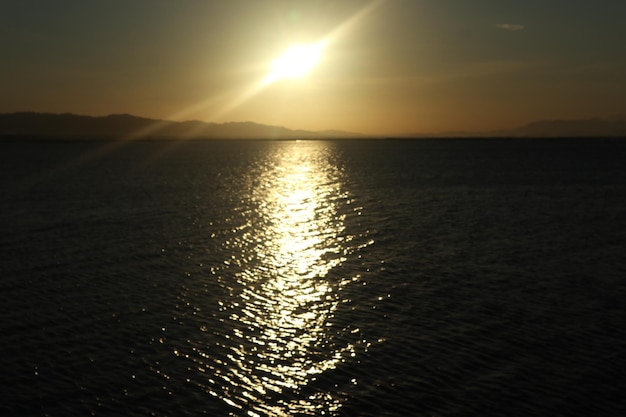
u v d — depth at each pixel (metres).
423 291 35.38
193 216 67.38
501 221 62.78
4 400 21.25
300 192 97.69
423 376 23.42
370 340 27.27
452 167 163.75
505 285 36.53
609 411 20.72
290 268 41.56
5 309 31.45
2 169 150.88
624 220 63.03
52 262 42.56
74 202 79.31
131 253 46.00
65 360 24.77
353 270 40.88
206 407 20.95
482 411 20.70
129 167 164.12
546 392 22.06
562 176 126.88
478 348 26.22
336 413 20.61
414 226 59.84
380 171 151.38
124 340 27.06
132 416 20.28
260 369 24.08
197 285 36.75
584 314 30.77
